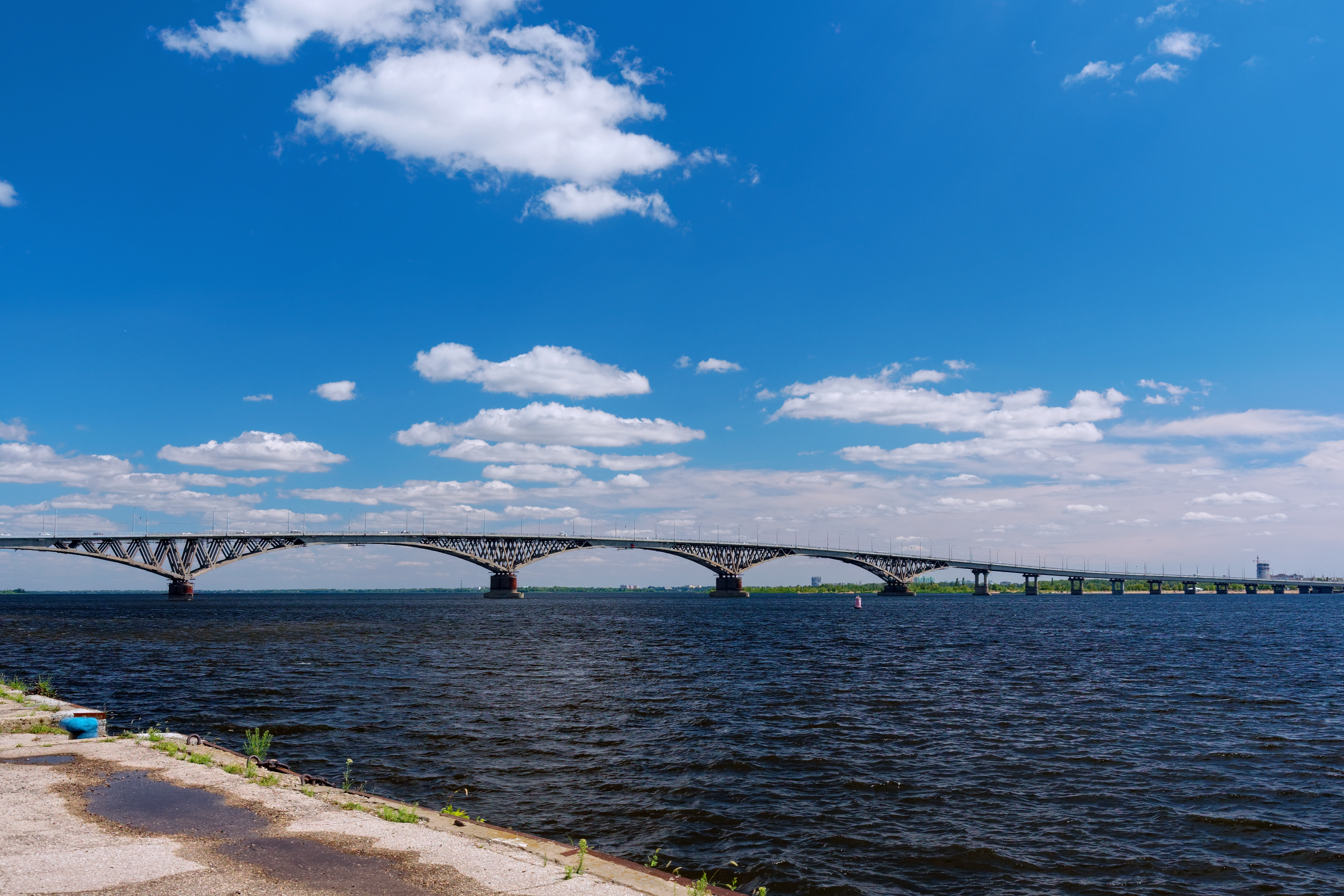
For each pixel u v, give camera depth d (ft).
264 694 131.54
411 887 31.83
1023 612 616.39
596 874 35.12
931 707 121.70
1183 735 101.91
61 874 31.83
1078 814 68.74
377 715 110.32
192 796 45.14
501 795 70.69
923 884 53.31
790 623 416.26
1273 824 66.74
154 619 448.24
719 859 56.70
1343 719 114.42
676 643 253.24
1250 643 262.47
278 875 32.65
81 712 76.18
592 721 107.14
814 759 86.22
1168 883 54.49
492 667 176.86
